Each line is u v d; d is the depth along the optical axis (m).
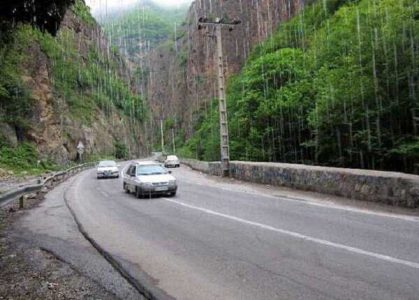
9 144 45.22
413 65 23.27
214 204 14.75
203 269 7.02
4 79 46.69
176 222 11.52
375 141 24.83
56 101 61.03
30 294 6.23
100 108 94.69
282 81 41.38
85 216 13.17
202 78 119.56
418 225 9.51
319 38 45.53
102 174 34.19
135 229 10.73
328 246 8.04
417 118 21.95
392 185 12.32
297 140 37.97
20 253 8.67
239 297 5.71
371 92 25.16
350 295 5.58
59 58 75.94
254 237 9.13
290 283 6.14
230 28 28.38
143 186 17.86
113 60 138.12
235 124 42.88
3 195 12.52
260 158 39.44
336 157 29.17
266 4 93.94
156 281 6.54
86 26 112.75
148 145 139.38
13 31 11.19
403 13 25.36
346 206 12.63
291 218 11.17
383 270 6.50
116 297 5.98
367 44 26.03
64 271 7.34
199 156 68.19
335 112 27.28
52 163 50.56
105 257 8.16
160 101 172.38
